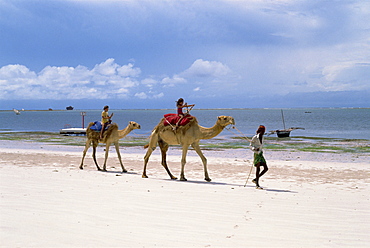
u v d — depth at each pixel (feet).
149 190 30.17
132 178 38.01
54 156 61.98
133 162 57.16
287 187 34.94
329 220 21.98
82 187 30.35
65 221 20.18
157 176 42.34
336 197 29.32
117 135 45.50
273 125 215.92
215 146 89.35
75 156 63.21
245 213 23.35
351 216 23.02
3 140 104.68
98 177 37.04
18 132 143.23
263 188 33.99
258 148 34.24
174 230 19.36
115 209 23.26
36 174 36.63
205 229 19.70
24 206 23.07
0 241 16.42
